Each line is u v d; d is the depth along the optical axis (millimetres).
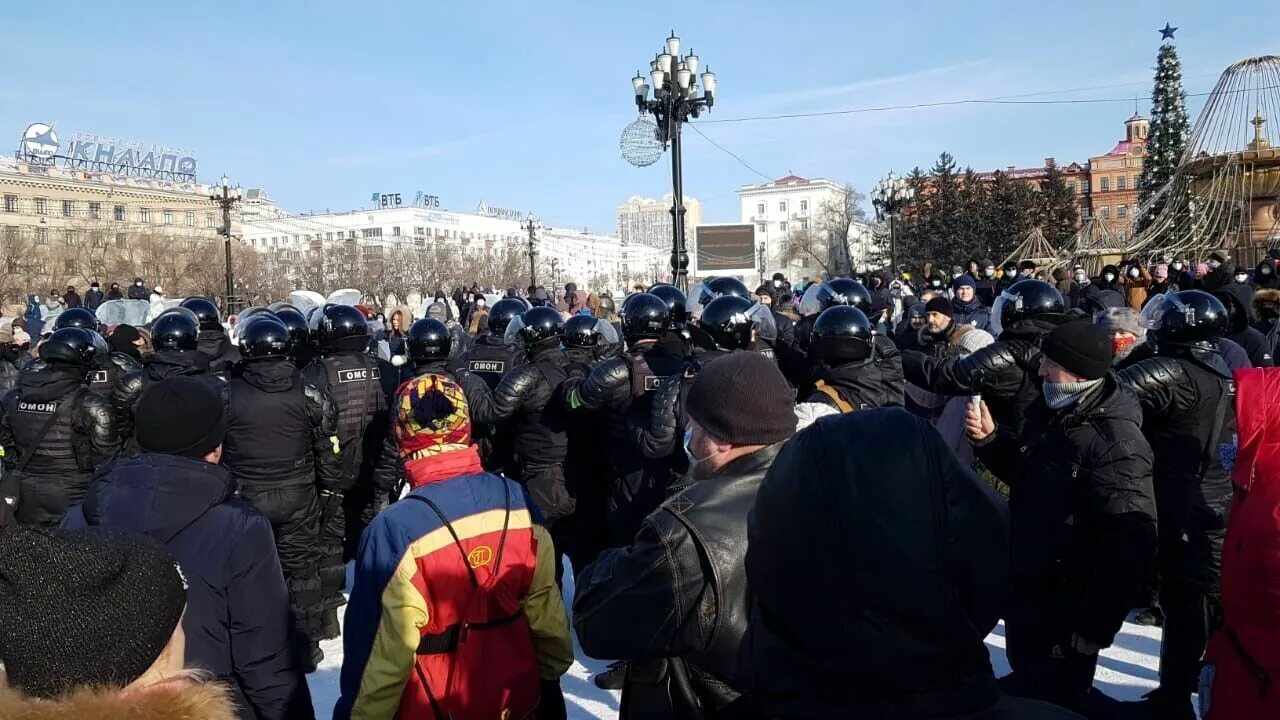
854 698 1302
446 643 2443
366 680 2383
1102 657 4641
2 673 1287
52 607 1266
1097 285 12625
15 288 46000
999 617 1386
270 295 56469
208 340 7297
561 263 120625
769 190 103000
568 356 5621
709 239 23188
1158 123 43781
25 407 5188
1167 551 3773
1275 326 7016
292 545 4797
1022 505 3289
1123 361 5066
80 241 56594
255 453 4613
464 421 2666
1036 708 1335
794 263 79812
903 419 1389
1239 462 2553
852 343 4070
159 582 1385
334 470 4992
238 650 2443
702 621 1880
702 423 2102
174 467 2434
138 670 1332
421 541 2438
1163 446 3910
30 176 72562
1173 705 3623
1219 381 3863
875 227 56625
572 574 6699
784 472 1393
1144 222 28938
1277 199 21844
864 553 1283
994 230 51094
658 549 1932
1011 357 4324
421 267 62781
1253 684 2438
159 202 81438
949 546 1308
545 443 5281
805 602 1330
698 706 2037
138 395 5754
